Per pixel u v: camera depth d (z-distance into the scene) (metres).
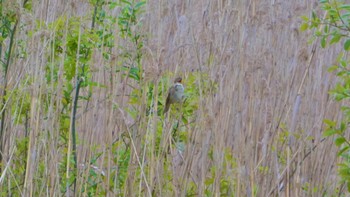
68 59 8.95
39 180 8.70
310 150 10.06
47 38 8.78
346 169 7.90
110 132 8.80
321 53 11.52
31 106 8.36
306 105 11.06
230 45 10.53
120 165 9.17
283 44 11.43
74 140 8.98
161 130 9.02
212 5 11.07
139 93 8.73
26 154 8.97
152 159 8.52
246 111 10.59
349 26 7.66
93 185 8.99
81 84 9.05
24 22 9.36
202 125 8.99
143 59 8.94
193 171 9.50
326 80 11.27
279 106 10.75
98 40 8.98
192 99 9.06
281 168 10.05
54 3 9.81
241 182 9.33
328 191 10.50
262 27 11.16
